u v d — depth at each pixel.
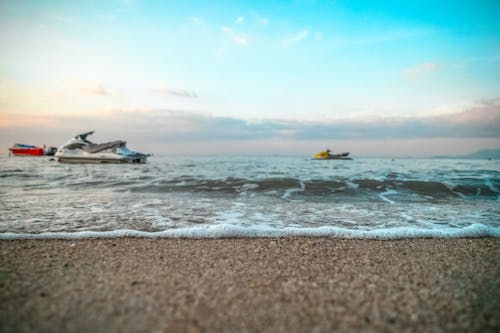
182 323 2.26
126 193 10.03
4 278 3.10
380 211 7.26
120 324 2.23
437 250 4.29
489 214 6.97
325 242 4.66
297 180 12.38
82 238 4.72
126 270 3.36
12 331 2.13
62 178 14.40
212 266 3.52
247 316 2.38
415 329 2.22
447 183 11.47
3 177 14.95
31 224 5.61
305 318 2.35
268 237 4.95
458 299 2.72
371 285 3.01
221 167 24.47
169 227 5.54
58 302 2.57
